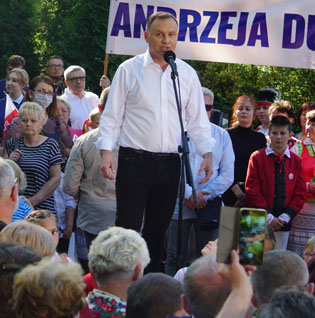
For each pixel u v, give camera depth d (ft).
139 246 12.87
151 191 17.79
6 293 9.67
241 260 9.18
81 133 30.37
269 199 24.32
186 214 24.08
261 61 28.09
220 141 24.56
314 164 25.62
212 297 9.99
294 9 28.09
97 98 34.86
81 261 23.90
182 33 27.96
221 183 23.98
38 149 23.49
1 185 14.64
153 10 27.94
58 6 55.11
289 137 25.16
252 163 24.62
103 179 22.59
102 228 22.72
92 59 53.16
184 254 24.45
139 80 17.53
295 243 25.34
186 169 16.47
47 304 8.74
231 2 27.86
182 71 17.89
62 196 25.77
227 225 9.23
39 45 55.36
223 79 50.49
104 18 52.80
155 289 10.51
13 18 54.24
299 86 46.52
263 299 11.39
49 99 27.04
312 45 28.12
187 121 18.31
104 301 12.50
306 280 11.58
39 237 13.16
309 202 25.23
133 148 17.49
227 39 28.04
